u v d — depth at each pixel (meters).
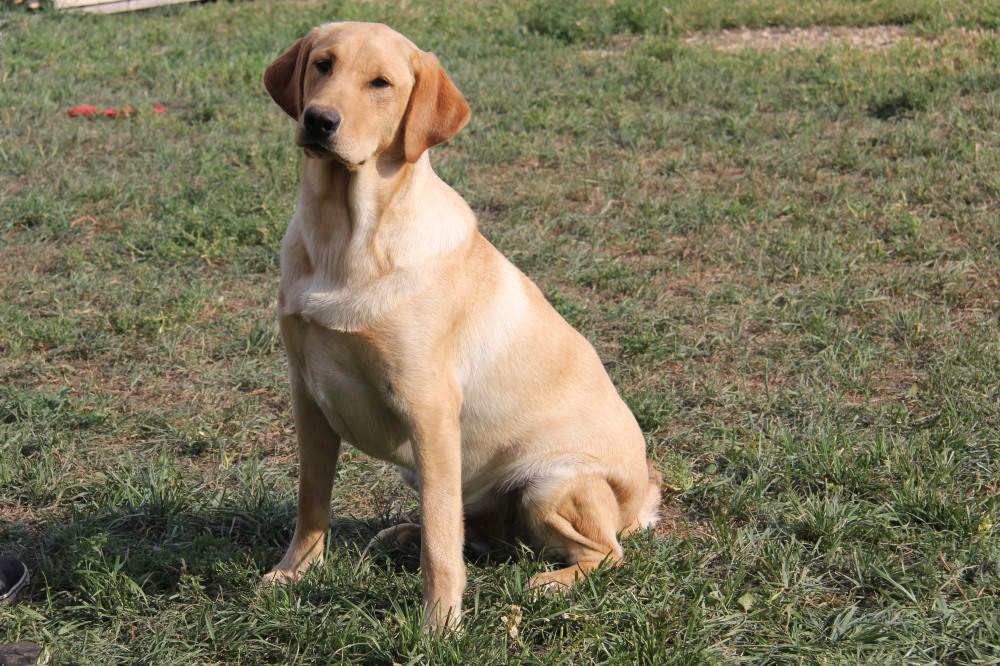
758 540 3.51
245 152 8.09
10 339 5.07
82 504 3.75
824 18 13.55
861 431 4.34
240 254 6.31
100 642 2.91
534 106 9.58
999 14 12.95
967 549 3.44
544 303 3.40
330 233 2.93
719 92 9.95
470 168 8.01
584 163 8.19
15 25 12.48
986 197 7.10
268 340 5.13
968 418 4.32
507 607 3.05
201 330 5.30
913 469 3.89
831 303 5.59
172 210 6.85
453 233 3.08
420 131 2.97
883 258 6.22
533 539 3.43
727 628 3.05
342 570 3.24
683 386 4.80
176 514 3.62
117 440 4.28
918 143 8.19
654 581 3.23
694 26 13.37
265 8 14.47
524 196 7.41
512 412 3.26
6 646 2.77
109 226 6.72
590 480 3.32
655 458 4.23
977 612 3.10
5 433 4.19
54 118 9.06
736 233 6.67
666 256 6.43
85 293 5.70
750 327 5.45
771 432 4.30
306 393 3.19
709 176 7.91
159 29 12.72
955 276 5.82
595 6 13.76
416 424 2.97
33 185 7.33
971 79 9.73
